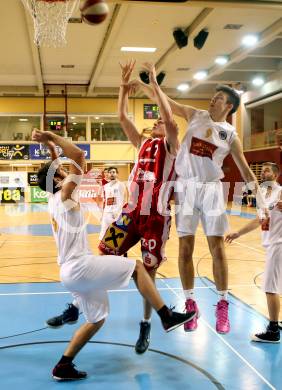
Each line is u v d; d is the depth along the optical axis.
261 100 23.98
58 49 17.64
